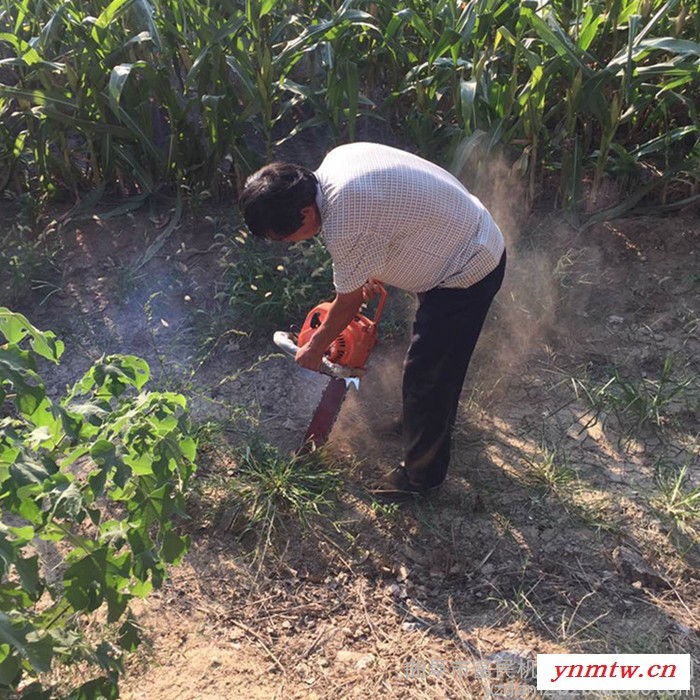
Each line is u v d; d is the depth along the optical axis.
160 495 2.07
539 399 3.82
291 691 2.62
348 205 2.54
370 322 3.25
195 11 4.39
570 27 4.75
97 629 2.76
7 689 1.99
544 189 4.93
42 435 1.94
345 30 4.46
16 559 1.75
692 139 4.91
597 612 2.88
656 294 4.31
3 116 4.86
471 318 2.81
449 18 4.52
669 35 4.66
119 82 4.16
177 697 2.59
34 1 4.82
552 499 3.31
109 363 2.14
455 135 4.55
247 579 3.01
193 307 4.32
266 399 3.84
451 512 3.26
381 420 3.72
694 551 3.09
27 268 4.43
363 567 3.06
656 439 3.60
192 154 4.76
